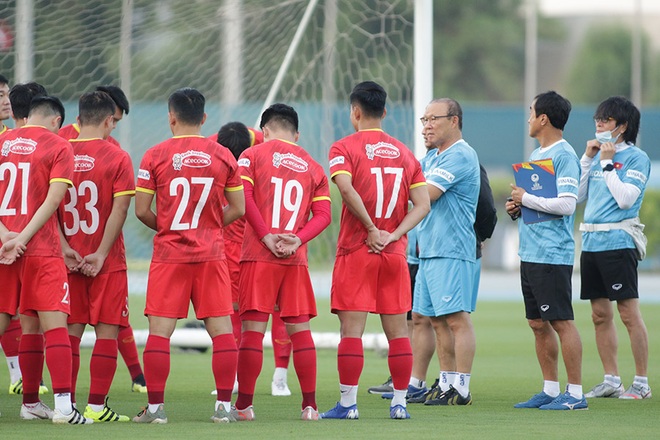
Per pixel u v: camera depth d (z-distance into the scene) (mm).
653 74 180375
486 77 174500
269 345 40375
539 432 20656
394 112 43438
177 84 57469
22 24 37406
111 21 39062
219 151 22047
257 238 22391
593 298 28391
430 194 25297
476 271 26656
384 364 36906
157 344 21766
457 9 176625
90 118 22734
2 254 21016
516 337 48125
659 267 118562
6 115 26000
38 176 21625
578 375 25125
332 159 22422
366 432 20359
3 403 25750
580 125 108750
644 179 28156
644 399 27484
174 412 24125
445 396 25938
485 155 122250
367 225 22156
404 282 22875
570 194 24891
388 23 91438
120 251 22578
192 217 21828
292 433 20109
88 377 31891
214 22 41812
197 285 21906
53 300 21516
